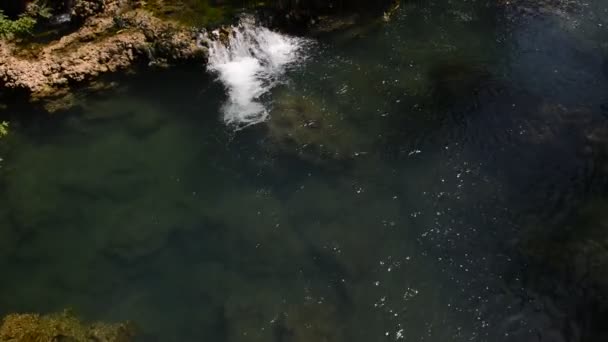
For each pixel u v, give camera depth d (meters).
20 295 11.66
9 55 16.50
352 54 17.02
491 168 13.27
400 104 15.19
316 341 10.38
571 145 13.64
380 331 10.45
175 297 11.50
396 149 13.97
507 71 15.93
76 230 12.93
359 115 14.98
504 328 10.29
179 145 14.78
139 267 12.11
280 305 11.06
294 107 15.30
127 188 13.78
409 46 17.16
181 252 12.33
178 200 13.42
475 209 12.41
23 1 18.42
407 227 12.21
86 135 15.20
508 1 18.77
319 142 14.33
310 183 13.46
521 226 11.98
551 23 17.70
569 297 10.65
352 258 11.74
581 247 11.42
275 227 12.59
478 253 11.55
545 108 14.63
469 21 17.97
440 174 13.27
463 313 10.57
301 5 17.73
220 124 15.23
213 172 14.01
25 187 13.95
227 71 16.77
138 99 16.14
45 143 15.05
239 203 13.20
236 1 17.75
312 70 16.59
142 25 17.06
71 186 13.91
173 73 16.77
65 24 18.11
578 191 12.58
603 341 10.01
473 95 15.17
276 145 14.43
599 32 17.23
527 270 11.15
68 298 11.58
